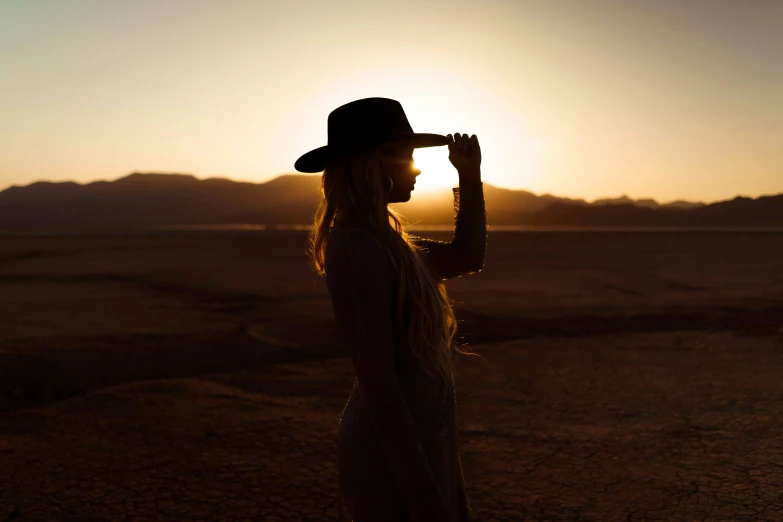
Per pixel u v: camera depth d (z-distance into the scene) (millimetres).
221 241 61656
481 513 3582
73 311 12188
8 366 7180
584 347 8820
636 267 24797
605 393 6297
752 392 6316
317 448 4668
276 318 10938
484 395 6219
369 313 1360
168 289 16438
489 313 11273
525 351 8508
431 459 1472
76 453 4551
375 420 1360
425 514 1340
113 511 3602
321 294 14891
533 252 36688
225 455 4520
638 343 9156
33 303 13438
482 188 1863
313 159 1518
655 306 12453
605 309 12008
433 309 1483
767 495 3787
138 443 4773
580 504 3689
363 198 1458
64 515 3545
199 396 6121
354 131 1468
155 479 4078
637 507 3639
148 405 5797
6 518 3500
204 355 8125
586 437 4926
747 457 4449
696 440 4828
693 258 31156
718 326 10797
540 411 5676
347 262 1378
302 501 3752
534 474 4168
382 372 1351
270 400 6062
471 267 1818
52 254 34875
